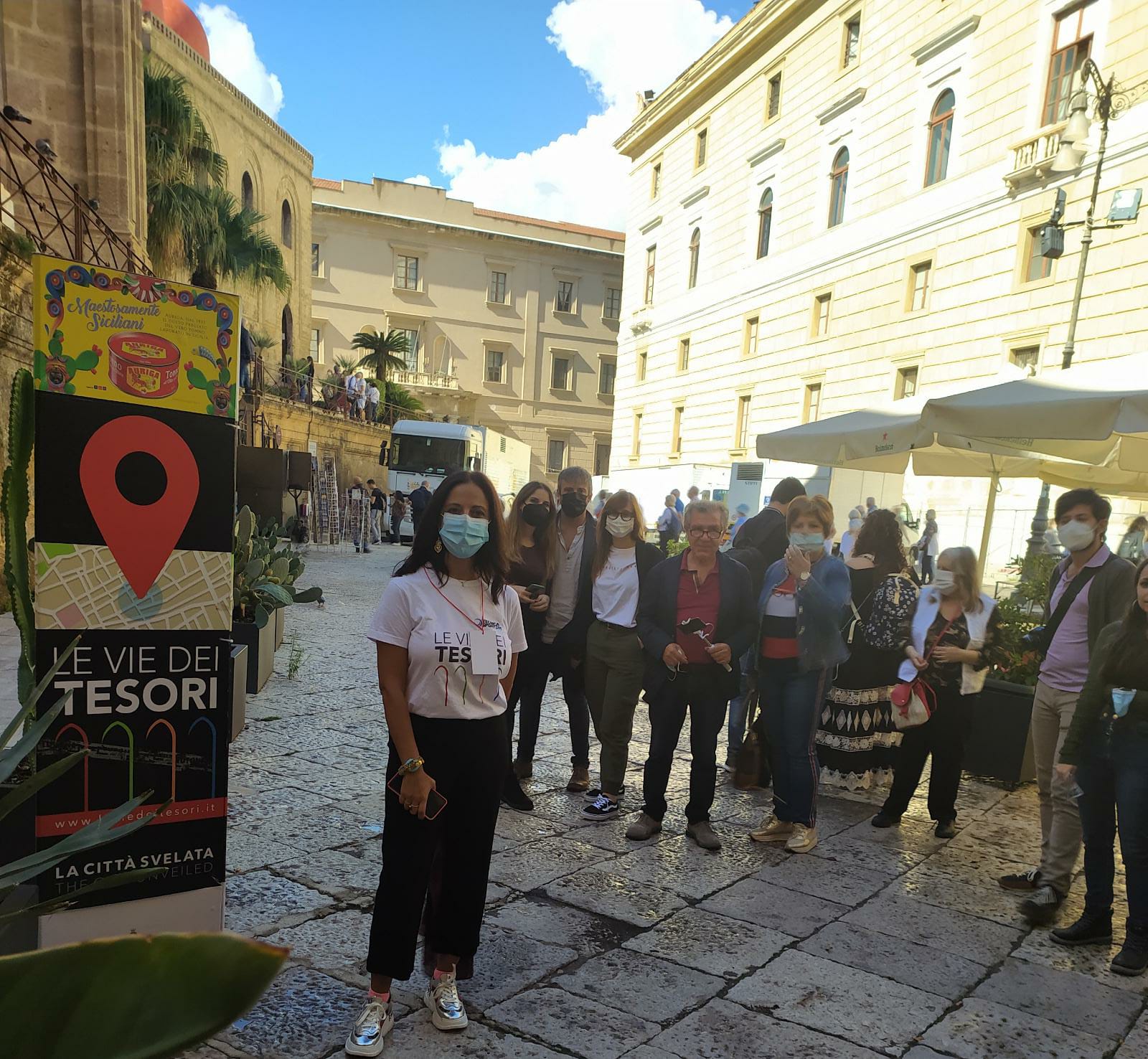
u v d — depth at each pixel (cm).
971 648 408
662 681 392
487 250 4962
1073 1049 246
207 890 238
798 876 363
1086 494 348
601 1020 247
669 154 3250
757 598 446
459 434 2570
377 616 232
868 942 306
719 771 522
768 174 2608
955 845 411
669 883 348
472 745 234
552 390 5125
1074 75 1597
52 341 213
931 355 1930
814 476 1155
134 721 226
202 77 2269
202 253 1695
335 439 2552
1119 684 297
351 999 249
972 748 518
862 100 2194
